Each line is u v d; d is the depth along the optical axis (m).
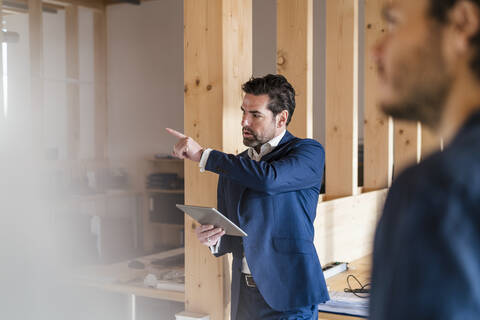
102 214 8.34
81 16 8.58
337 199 3.55
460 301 0.48
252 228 2.10
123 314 3.26
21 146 7.08
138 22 8.21
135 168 8.27
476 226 0.50
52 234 5.91
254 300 2.13
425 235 0.51
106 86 8.38
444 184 0.52
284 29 3.35
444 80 0.56
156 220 7.64
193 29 2.56
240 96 2.61
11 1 7.64
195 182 2.59
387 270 0.54
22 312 4.61
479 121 0.54
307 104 3.31
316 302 2.04
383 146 4.52
